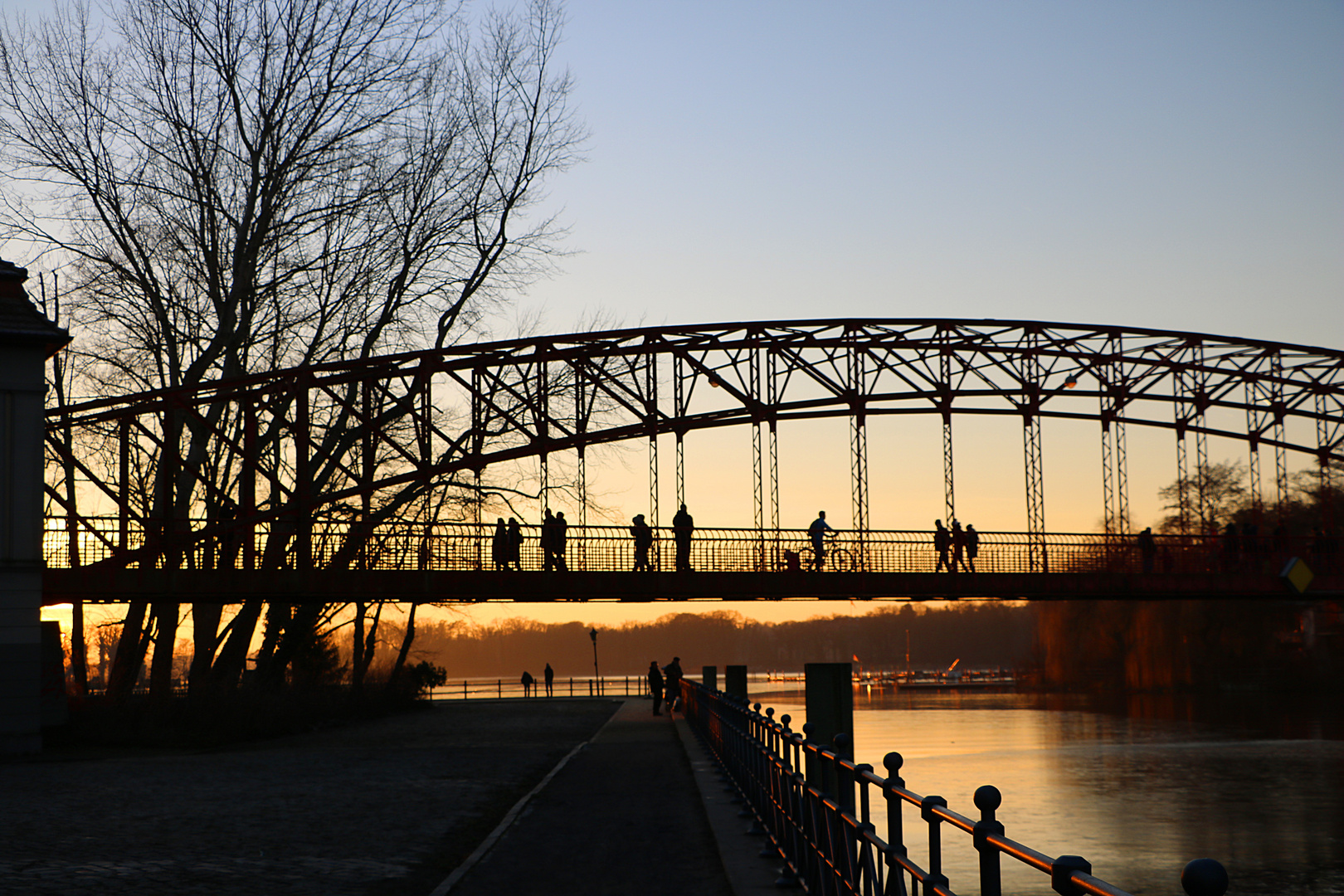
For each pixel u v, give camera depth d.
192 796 17.47
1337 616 74.31
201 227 33.59
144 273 34.53
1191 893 2.52
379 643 73.06
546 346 36.75
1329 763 36.94
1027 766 36.47
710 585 35.34
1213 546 43.31
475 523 33.75
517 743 29.34
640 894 9.40
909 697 93.31
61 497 34.47
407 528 34.06
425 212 36.41
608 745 26.77
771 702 68.81
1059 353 42.00
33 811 15.62
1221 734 48.41
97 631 45.56
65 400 37.22
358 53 34.81
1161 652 83.75
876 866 6.40
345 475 37.56
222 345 33.47
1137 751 41.28
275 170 33.62
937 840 4.96
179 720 30.12
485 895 9.43
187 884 10.15
